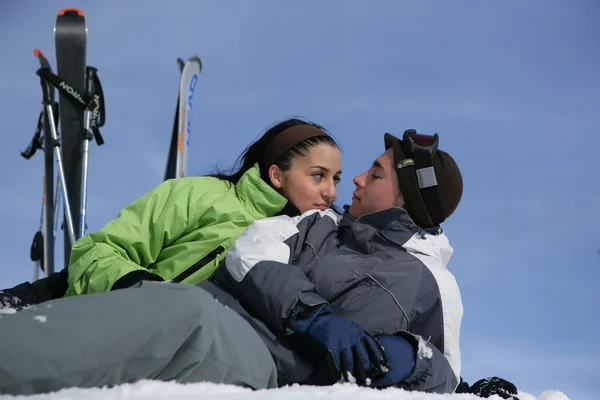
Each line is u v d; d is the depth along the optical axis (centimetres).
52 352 292
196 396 288
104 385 303
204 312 327
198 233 524
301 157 567
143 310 317
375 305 432
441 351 437
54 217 1092
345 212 525
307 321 396
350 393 327
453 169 509
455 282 455
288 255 452
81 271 486
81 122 1079
